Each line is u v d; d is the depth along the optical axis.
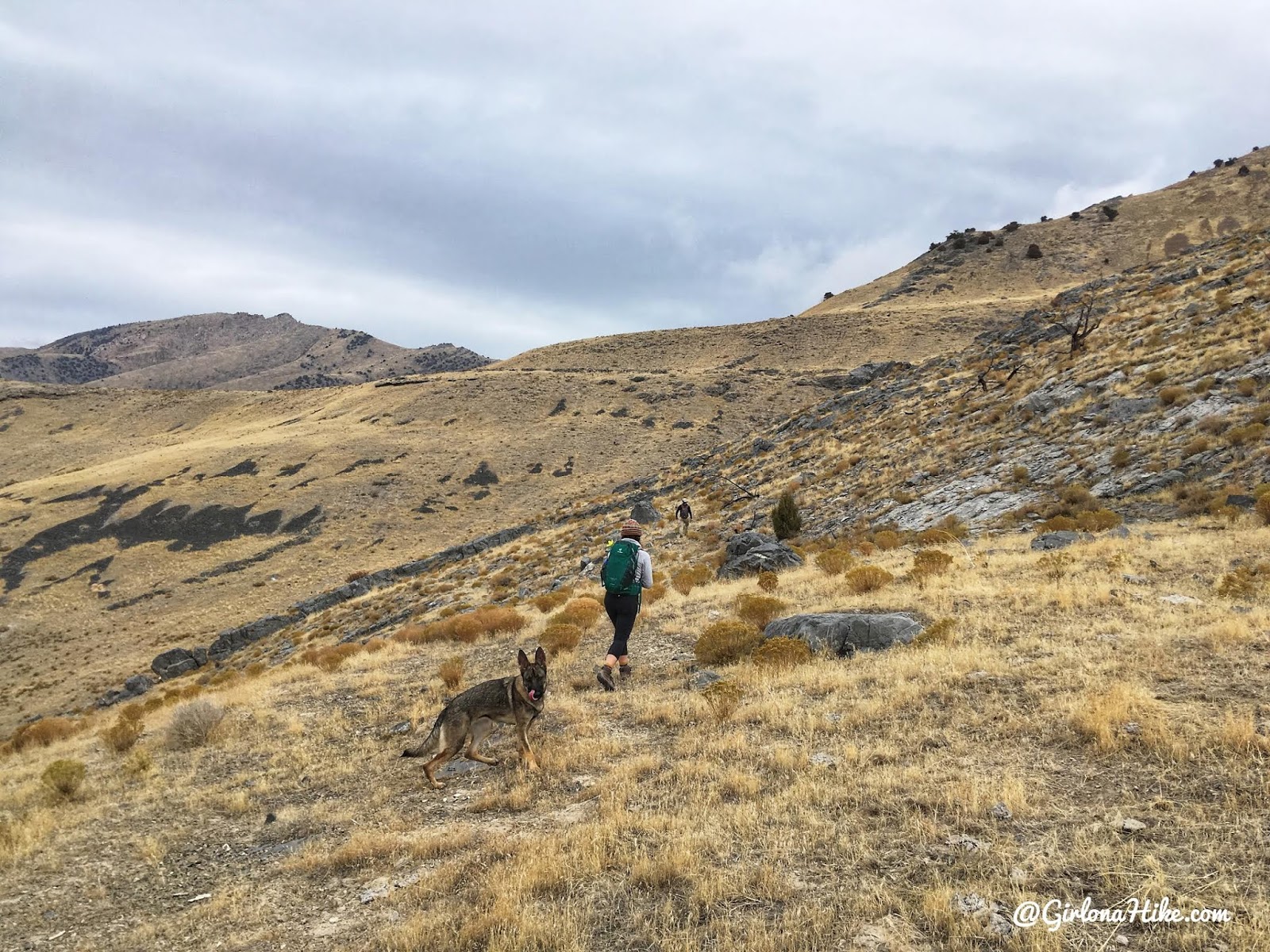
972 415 30.36
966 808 4.29
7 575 65.69
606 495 60.56
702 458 57.84
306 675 13.81
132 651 50.56
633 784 5.52
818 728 6.06
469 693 6.60
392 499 77.69
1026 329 41.69
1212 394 18.92
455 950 3.68
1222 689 5.44
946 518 19.42
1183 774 4.31
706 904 3.72
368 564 64.06
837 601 11.06
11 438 124.56
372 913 4.33
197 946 4.34
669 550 28.91
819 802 4.68
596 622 13.62
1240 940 2.89
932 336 107.06
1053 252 132.00
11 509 79.31
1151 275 39.94
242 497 78.81
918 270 144.62
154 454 97.50
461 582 38.41
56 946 4.64
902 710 6.14
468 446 90.94
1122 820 3.94
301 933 4.26
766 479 38.09
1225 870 3.39
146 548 69.69
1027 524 16.88
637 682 8.65
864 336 113.81
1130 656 6.44
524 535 52.97
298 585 60.78
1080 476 18.84
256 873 5.30
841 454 35.56
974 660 6.96
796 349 115.56
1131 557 10.74
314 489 79.56
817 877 3.82
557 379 111.44
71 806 7.68
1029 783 4.53
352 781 7.12
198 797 7.31
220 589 61.22
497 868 4.41
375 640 17.16
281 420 116.69
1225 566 9.53
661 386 104.69
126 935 4.62
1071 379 26.77
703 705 7.16
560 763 6.25
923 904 3.42
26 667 49.88
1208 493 14.45
